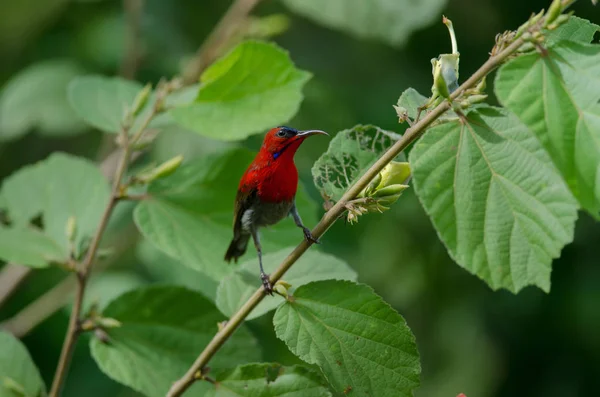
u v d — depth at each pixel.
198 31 9.62
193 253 6.07
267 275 5.96
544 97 5.75
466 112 5.80
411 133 5.80
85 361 8.74
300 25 9.24
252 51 6.07
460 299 9.44
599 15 8.14
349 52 9.18
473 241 5.80
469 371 9.23
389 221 9.33
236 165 6.11
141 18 8.85
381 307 5.84
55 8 9.38
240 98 6.10
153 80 8.92
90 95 6.16
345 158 5.90
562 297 8.84
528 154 5.79
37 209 6.14
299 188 6.17
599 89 5.73
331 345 5.84
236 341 6.04
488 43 8.99
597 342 8.68
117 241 8.30
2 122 8.86
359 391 5.84
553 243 5.79
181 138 8.16
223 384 5.90
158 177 6.03
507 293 9.20
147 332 6.04
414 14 7.12
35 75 9.06
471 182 5.80
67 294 7.77
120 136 6.04
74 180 6.15
